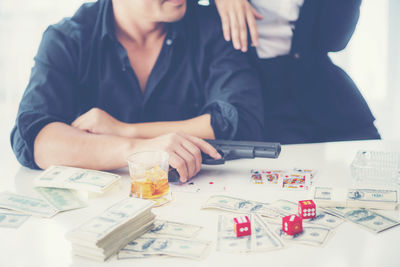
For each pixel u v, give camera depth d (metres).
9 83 2.03
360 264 0.83
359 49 1.90
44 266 0.85
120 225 0.89
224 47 1.76
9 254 0.89
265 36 1.78
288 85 1.82
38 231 0.98
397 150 1.47
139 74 1.75
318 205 1.07
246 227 0.93
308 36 1.80
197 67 1.76
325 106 1.85
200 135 1.65
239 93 1.72
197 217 1.03
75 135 1.41
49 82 1.62
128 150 1.34
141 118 1.78
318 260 0.84
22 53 2.00
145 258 0.86
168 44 1.73
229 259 0.85
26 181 1.30
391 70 1.97
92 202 1.13
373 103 1.99
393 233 0.94
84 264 0.85
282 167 1.36
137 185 1.11
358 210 1.05
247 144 1.34
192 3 1.73
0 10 1.94
